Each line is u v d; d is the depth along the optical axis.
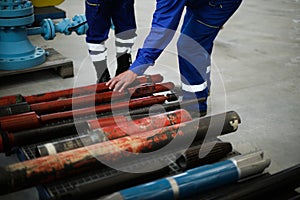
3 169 1.38
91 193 1.42
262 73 3.21
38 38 3.80
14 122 1.73
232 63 3.40
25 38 2.81
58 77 2.98
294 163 2.00
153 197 1.37
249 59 3.52
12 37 2.74
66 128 1.75
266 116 2.49
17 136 1.65
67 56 3.39
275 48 3.85
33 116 1.78
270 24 4.71
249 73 3.20
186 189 1.43
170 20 1.74
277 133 2.29
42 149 1.54
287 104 2.67
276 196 1.56
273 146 2.15
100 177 1.52
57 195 1.37
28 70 2.78
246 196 1.46
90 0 2.34
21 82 2.87
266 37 4.19
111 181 1.46
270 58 3.57
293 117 2.49
